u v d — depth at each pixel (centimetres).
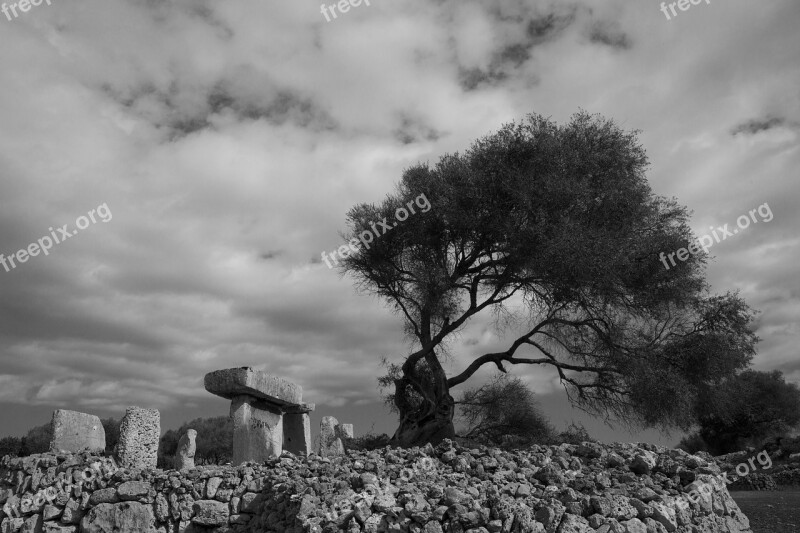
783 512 1536
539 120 2211
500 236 2116
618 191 2138
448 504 930
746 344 2231
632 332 2148
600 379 2177
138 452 1559
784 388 4019
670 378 2048
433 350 2261
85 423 1638
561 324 2198
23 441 3272
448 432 2108
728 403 2361
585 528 851
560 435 2262
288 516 1071
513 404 2317
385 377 2355
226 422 4672
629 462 1170
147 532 1324
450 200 2183
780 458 3422
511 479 1082
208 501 1311
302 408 2066
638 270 2145
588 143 2214
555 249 1930
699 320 2253
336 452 1822
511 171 2102
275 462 1377
